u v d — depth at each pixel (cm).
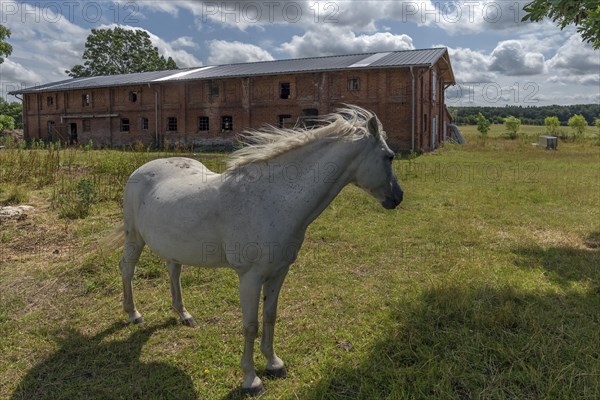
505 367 332
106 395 306
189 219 311
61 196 910
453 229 745
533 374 314
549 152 2458
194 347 374
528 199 1032
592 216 858
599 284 492
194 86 2927
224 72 2889
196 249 315
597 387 297
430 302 448
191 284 507
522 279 511
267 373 333
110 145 3297
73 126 3547
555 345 352
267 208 293
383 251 633
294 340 383
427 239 691
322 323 415
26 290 479
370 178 316
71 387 315
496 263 575
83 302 458
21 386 315
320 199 305
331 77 2517
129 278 402
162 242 330
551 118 4281
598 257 594
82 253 585
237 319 427
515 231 743
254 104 2739
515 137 3850
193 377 331
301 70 2508
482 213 885
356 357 354
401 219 825
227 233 298
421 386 305
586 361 330
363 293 483
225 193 304
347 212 869
